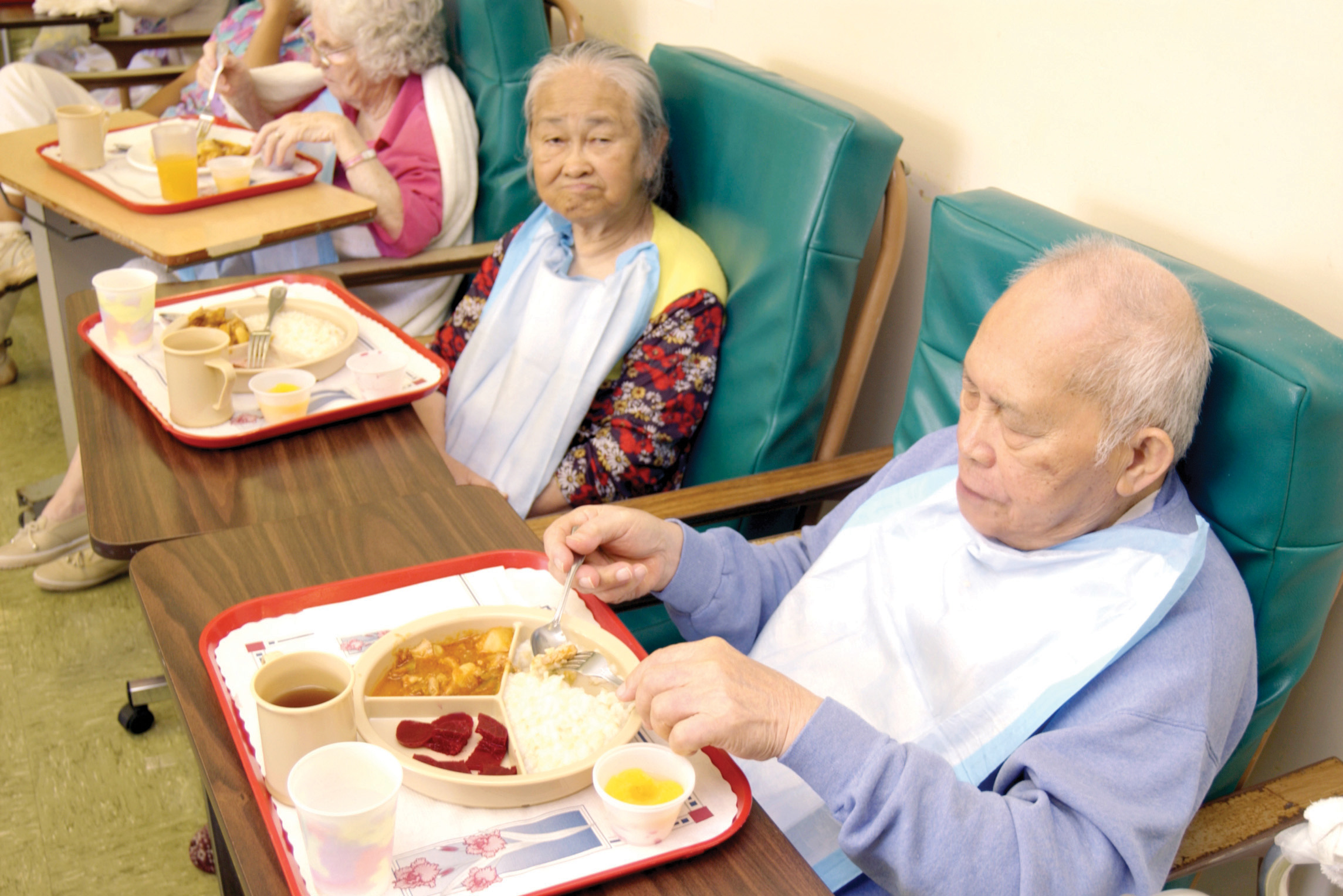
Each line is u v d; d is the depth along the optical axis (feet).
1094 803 2.98
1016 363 3.25
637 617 5.07
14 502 8.20
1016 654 3.50
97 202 6.21
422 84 7.49
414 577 3.54
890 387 6.14
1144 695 3.19
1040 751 3.14
